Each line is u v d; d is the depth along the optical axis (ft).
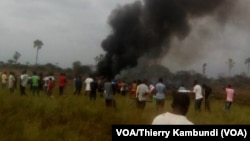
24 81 72.28
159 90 60.08
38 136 32.81
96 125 40.32
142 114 48.14
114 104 57.77
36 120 38.27
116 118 44.04
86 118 42.73
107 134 38.68
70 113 42.98
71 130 36.86
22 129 33.73
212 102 97.96
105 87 57.52
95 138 36.29
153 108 61.98
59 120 40.98
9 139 31.19
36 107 43.19
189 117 53.21
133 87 82.28
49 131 34.96
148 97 63.82
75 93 83.35
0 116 36.81
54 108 43.60
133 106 61.93
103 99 70.54
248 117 58.29
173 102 15.64
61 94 80.69
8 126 34.04
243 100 156.66
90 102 56.95
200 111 65.26
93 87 66.03
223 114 60.44
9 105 42.50
